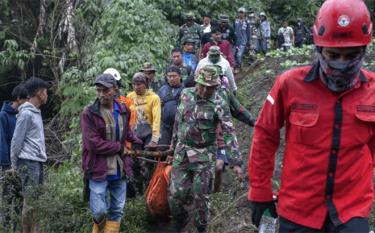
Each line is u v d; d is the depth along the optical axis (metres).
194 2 18.52
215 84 5.84
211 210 6.95
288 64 13.13
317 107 3.13
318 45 3.05
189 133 6.01
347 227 3.07
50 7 15.02
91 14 14.35
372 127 3.14
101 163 6.07
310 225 3.15
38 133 6.63
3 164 7.01
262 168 3.29
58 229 6.61
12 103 7.11
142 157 6.82
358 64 3.04
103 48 13.12
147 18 13.65
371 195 3.16
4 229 6.07
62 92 12.77
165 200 6.79
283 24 20.14
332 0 3.07
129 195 7.29
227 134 5.88
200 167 5.99
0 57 14.48
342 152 3.10
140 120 7.46
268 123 3.26
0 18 16.14
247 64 17.16
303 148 3.16
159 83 9.01
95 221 6.17
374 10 21.72
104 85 5.98
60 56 14.45
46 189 6.46
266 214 3.36
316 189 3.13
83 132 6.07
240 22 17.08
